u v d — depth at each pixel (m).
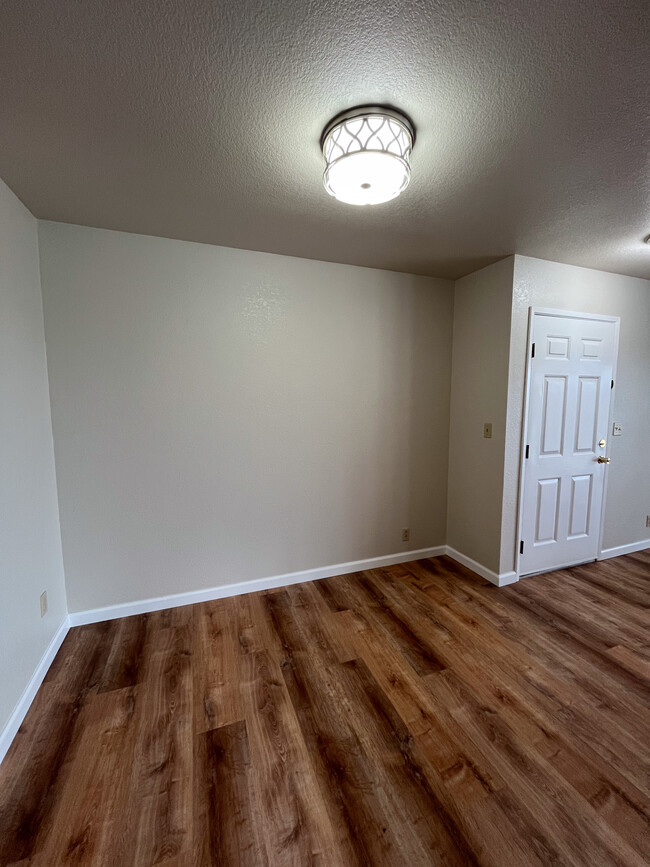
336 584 2.68
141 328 2.20
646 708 1.60
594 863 1.06
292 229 2.07
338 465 2.76
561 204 1.78
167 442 2.30
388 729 1.49
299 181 1.60
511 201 1.76
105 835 1.13
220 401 2.40
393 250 2.38
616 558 3.12
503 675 1.79
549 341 2.62
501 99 1.15
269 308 2.46
